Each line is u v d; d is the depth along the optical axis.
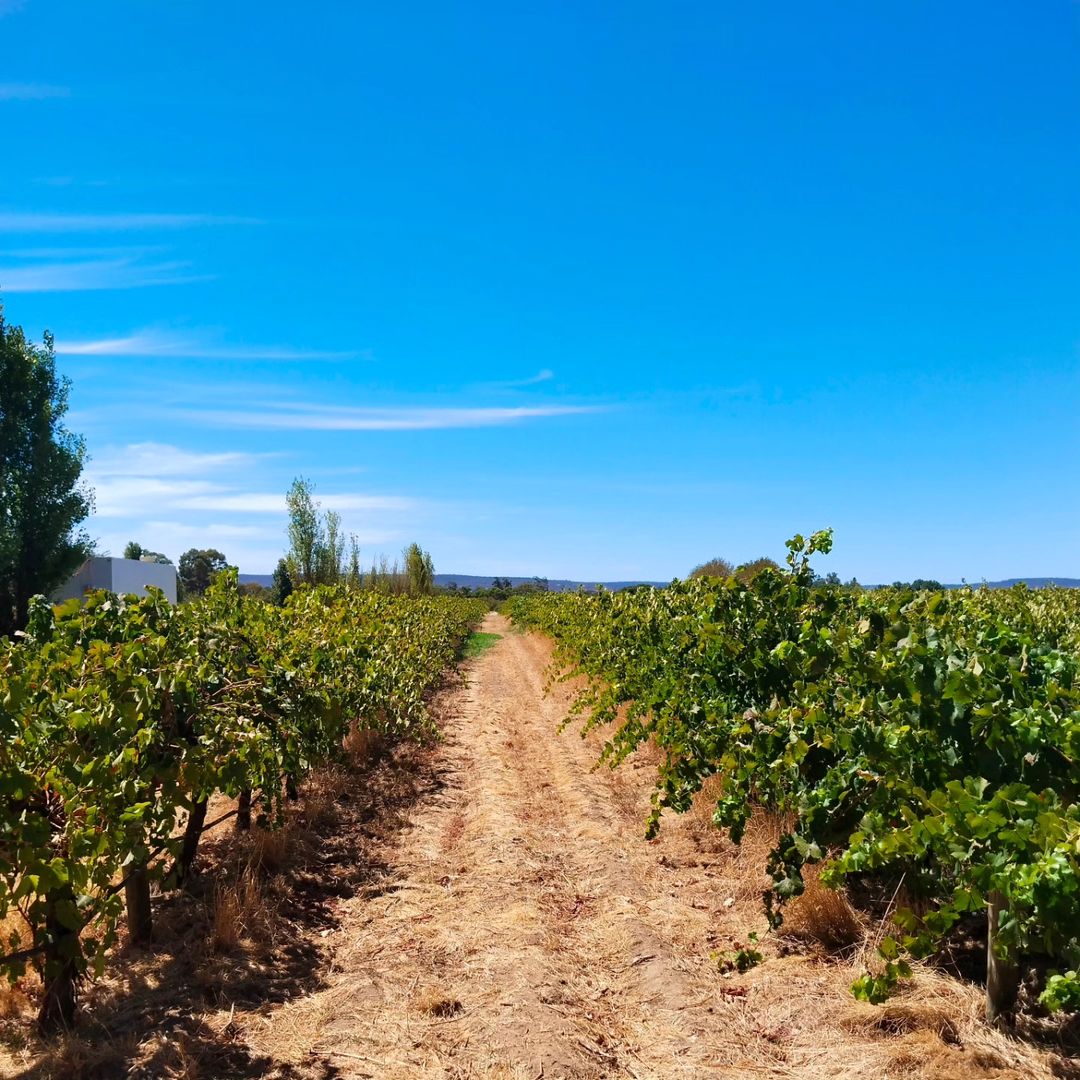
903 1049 3.41
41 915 3.56
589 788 8.51
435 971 4.55
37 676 4.73
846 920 4.60
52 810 3.97
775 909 5.06
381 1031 3.92
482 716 13.82
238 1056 3.71
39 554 25.02
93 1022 3.95
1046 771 3.46
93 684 4.43
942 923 3.10
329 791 8.22
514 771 9.63
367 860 6.56
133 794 4.09
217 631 6.50
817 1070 3.47
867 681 4.45
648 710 8.71
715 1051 3.71
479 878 6.04
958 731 3.64
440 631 19.78
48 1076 3.50
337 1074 3.57
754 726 4.93
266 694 6.13
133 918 4.80
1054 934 2.93
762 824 6.30
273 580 27.52
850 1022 3.72
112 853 3.83
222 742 5.36
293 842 6.60
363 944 4.98
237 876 5.55
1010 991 3.50
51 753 3.95
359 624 11.07
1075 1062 3.25
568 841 6.97
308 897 5.76
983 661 3.82
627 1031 3.98
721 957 4.62
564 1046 3.70
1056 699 3.65
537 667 23.16
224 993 4.26
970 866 3.10
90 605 6.12
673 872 6.09
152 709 4.76
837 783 4.06
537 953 4.66
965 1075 3.22
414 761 10.04
